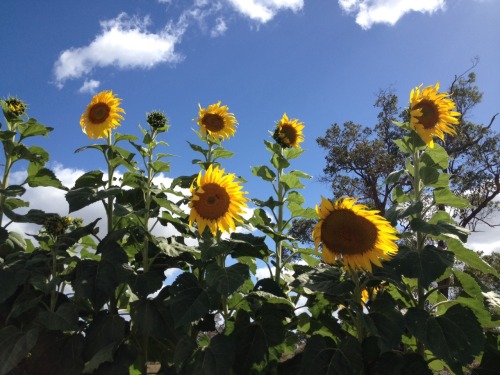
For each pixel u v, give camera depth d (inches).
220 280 51.4
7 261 59.7
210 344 52.8
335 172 285.3
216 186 52.6
